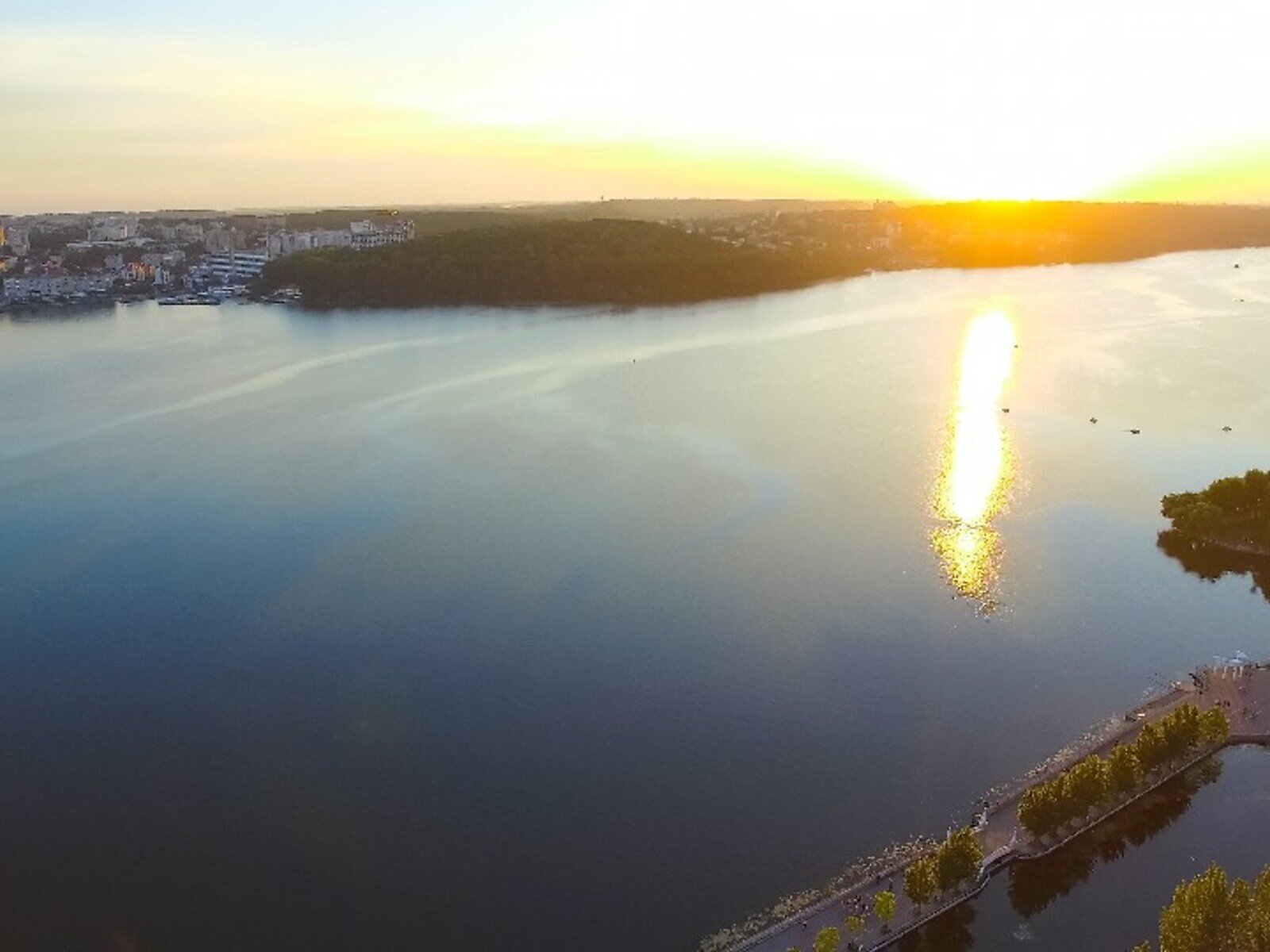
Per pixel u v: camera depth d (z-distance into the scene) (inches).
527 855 4109.3
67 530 7352.4
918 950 3639.3
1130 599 6092.5
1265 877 3319.4
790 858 4047.7
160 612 6127.0
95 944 3735.2
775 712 4995.1
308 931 3774.6
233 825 4330.7
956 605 6023.6
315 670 5462.6
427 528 7273.6
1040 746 4704.7
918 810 4298.7
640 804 4379.9
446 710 5078.7
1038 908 3818.9
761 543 6919.3
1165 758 4402.1
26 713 5132.9
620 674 5349.4
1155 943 3651.6
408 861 4101.9
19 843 4244.6
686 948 3641.7
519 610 6053.2
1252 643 5595.5
